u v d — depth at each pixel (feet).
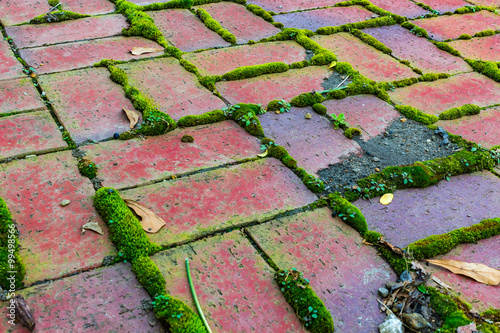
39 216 2.80
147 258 2.69
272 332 2.55
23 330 2.48
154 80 3.57
